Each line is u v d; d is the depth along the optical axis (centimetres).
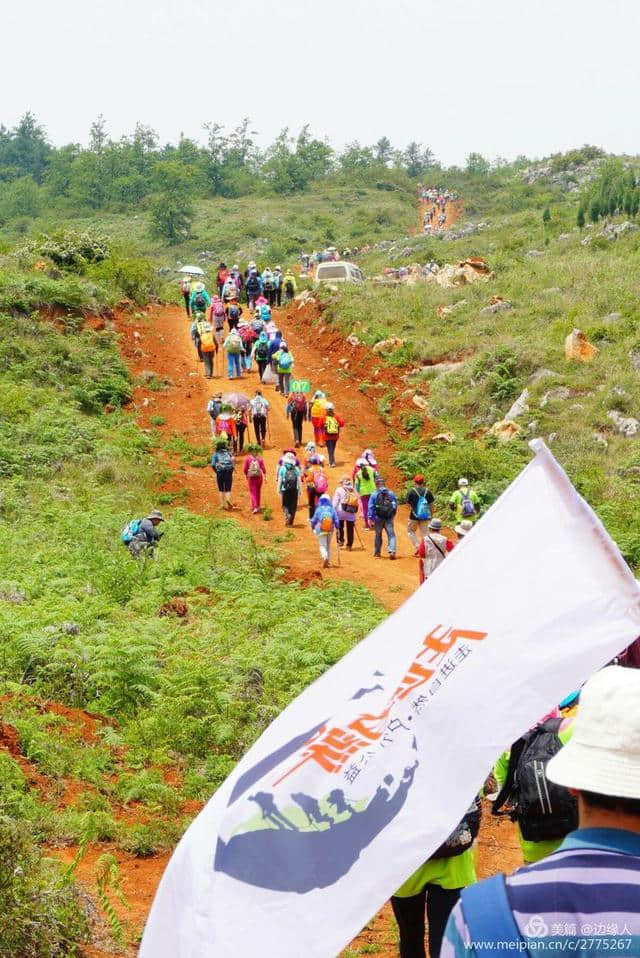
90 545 1817
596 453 2706
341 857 305
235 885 301
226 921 296
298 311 4259
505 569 351
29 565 1641
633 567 1973
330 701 339
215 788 873
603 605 338
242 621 1401
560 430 2809
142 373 3338
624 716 232
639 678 240
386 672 340
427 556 1661
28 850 619
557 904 220
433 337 3603
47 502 2178
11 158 18425
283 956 291
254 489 2402
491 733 319
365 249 9250
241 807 314
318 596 1695
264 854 305
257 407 2784
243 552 1972
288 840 307
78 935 587
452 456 2622
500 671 330
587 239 6159
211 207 12812
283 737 335
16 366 3027
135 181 13900
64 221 12875
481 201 12888
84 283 3866
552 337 3381
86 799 802
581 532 350
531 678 327
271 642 1241
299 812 310
